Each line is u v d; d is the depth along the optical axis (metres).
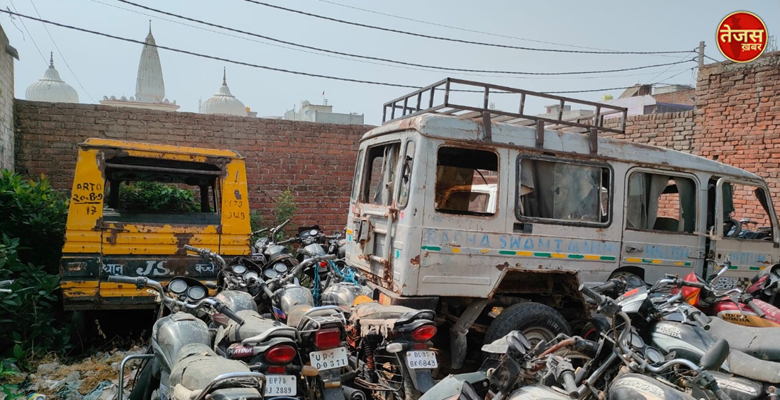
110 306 5.05
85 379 4.57
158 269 5.25
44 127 8.61
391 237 4.62
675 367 3.33
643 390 2.74
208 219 5.64
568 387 2.81
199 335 3.31
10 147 8.13
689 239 5.62
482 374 3.28
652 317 3.93
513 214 4.74
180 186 9.36
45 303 5.36
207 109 16.00
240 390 2.33
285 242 7.84
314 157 10.30
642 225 5.43
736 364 3.40
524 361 2.97
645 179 5.46
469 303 4.77
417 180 4.39
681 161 5.58
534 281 5.23
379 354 3.73
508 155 4.73
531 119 4.88
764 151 8.38
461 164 5.50
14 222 6.17
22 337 5.26
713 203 5.90
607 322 3.76
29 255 6.32
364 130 10.66
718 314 4.86
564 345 3.17
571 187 5.07
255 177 9.90
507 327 4.62
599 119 5.38
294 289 4.34
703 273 5.72
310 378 3.24
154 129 9.18
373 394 3.79
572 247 4.98
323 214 10.41
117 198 7.12
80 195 5.02
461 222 4.53
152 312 5.84
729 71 8.87
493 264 4.66
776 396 3.15
